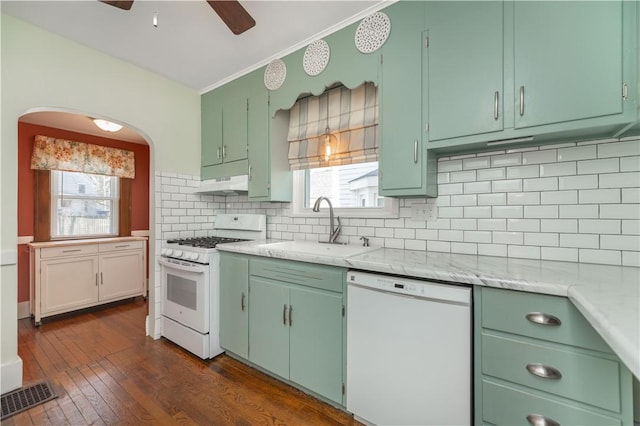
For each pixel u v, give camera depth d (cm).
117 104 229
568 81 117
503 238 158
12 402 163
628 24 107
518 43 128
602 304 74
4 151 175
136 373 196
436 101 151
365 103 204
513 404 106
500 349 108
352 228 217
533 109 125
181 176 273
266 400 168
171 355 221
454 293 117
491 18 135
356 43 180
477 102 139
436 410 121
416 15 158
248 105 245
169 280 245
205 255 214
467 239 168
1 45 174
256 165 239
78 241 320
